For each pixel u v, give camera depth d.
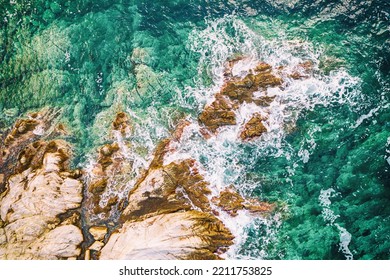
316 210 8.84
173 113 9.54
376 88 9.17
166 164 9.08
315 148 9.10
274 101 9.30
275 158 9.14
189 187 8.84
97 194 8.99
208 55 9.79
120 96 9.80
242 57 9.64
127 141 9.42
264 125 9.20
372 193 8.80
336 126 9.14
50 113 9.88
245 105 9.34
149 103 9.70
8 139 9.66
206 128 9.33
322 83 9.29
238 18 9.89
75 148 9.50
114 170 9.17
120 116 9.62
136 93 9.78
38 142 9.58
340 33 9.55
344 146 9.05
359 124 9.12
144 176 9.01
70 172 9.16
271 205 8.84
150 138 9.41
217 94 9.49
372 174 8.88
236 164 9.12
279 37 9.64
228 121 9.27
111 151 9.33
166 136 9.39
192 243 8.18
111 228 8.70
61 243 8.39
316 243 8.66
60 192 8.89
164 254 8.09
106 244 8.40
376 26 9.45
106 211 8.84
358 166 8.95
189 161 9.09
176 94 9.69
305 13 9.75
